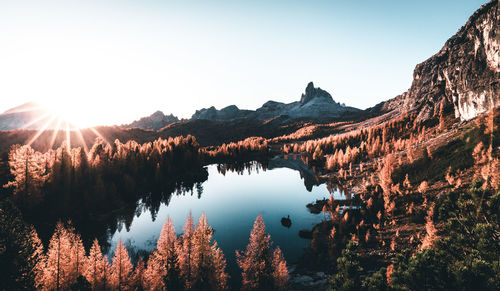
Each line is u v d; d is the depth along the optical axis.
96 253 36.28
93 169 90.69
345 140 184.88
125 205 92.06
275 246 62.69
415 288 18.89
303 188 121.06
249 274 40.66
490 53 94.75
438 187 63.88
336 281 28.92
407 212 61.50
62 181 78.81
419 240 48.25
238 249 63.72
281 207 96.06
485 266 16.33
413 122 162.00
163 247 40.19
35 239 31.30
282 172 168.25
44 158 88.69
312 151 197.50
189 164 156.50
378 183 88.69
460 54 131.12
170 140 165.50
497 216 18.97
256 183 142.50
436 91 159.75
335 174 131.00
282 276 40.69
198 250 40.03
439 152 82.94
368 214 70.81
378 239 55.75
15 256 26.75
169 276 35.59
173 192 120.75
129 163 110.00
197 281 38.62
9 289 26.11
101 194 85.31
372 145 142.75
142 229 76.81
